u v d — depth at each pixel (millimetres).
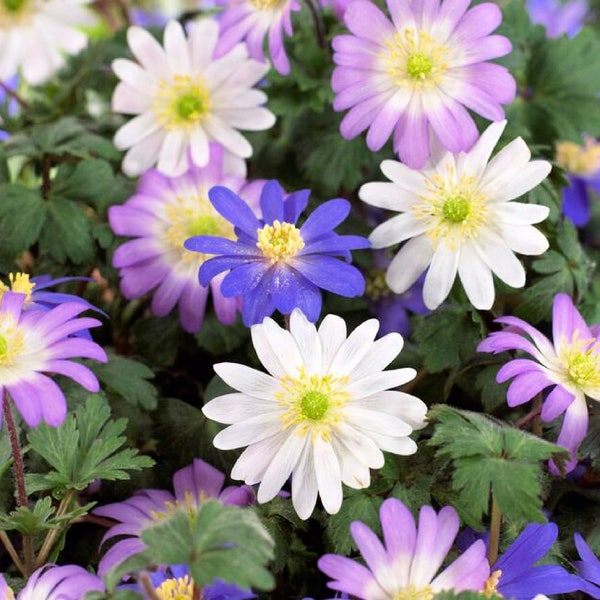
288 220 427
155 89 480
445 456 402
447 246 429
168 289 455
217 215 461
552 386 416
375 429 395
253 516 371
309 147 484
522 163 427
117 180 480
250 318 410
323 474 393
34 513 400
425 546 381
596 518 425
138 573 372
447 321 440
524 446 385
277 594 417
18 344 392
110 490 437
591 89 498
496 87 429
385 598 379
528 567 395
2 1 526
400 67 436
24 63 525
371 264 474
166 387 468
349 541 398
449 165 433
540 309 443
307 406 396
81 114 510
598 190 551
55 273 470
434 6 434
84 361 442
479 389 442
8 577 401
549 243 448
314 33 493
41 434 408
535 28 509
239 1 465
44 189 473
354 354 400
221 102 478
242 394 399
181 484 425
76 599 386
